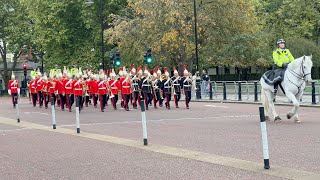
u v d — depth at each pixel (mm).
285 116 19500
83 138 14742
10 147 13531
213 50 43688
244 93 31625
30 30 62312
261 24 49438
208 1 41531
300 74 16609
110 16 46156
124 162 10453
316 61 48844
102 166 10133
